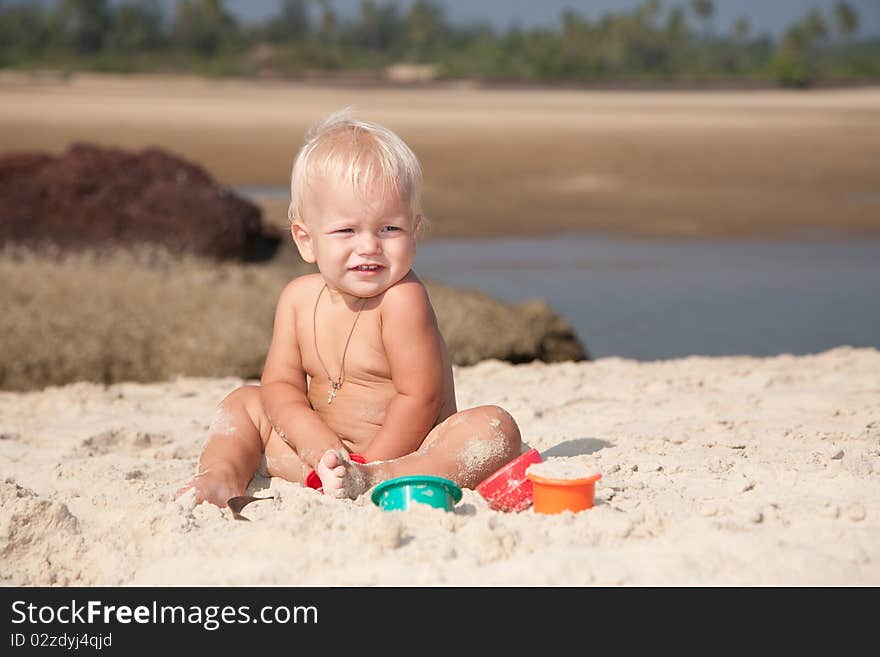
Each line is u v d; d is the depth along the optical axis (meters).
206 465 5.91
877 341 15.91
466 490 5.57
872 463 6.12
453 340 13.47
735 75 172.00
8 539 5.03
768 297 19.11
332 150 5.77
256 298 14.01
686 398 8.66
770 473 5.94
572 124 66.00
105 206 16.20
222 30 195.75
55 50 183.12
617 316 17.73
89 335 12.89
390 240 5.79
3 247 15.66
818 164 44.00
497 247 24.95
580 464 5.36
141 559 4.94
